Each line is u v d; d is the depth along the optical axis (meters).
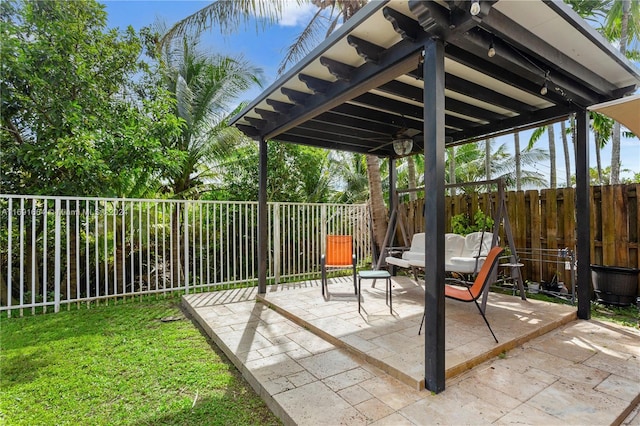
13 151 5.71
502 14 2.34
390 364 2.64
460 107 4.20
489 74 3.04
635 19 7.83
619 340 3.26
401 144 4.99
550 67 2.96
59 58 5.82
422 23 2.18
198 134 8.36
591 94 3.63
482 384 2.43
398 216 6.12
